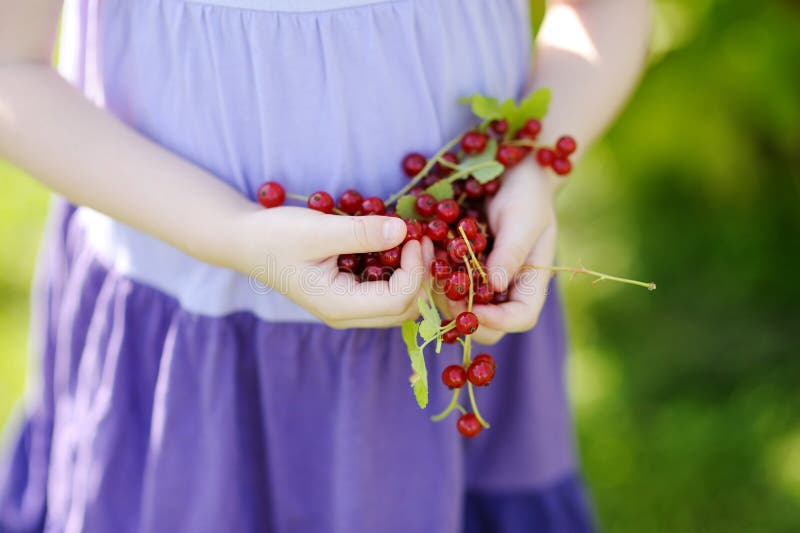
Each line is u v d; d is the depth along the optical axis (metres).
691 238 1.02
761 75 0.83
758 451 0.83
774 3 0.82
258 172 0.49
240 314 0.52
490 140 0.49
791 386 0.88
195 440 0.53
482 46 0.50
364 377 0.52
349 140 0.49
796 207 0.98
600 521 0.79
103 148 0.47
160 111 0.49
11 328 0.93
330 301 0.45
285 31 0.47
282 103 0.48
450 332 0.45
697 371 0.91
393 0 0.47
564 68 0.54
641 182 1.04
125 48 0.49
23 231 1.04
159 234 0.48
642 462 0.83
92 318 0.56
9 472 0.65
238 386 0.53
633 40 0.55
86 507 0.55
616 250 1.03
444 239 0.46
